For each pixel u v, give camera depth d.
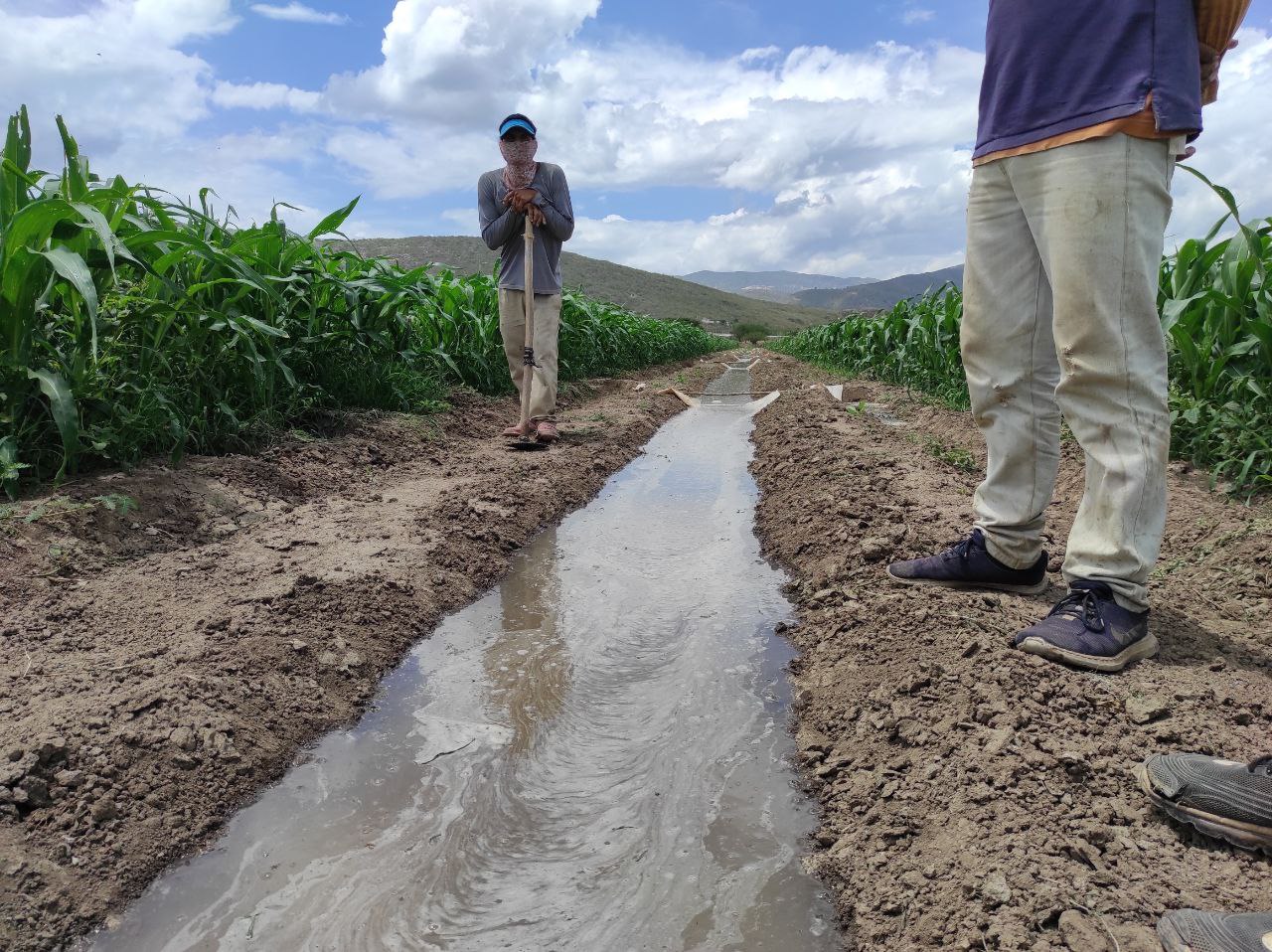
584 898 1.49
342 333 5.09
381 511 3.68
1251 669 1.99
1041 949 1.19
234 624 2.36
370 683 2.31
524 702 2.22
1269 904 1.25
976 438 5.21
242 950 1.37
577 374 9.86
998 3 2.11
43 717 1.81
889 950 1.30
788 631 2.67
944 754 1.73
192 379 3.91
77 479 3.19
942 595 2.50
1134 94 1.82
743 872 1.56
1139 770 1.55
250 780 1.82
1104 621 1.99
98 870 1.51
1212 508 3.20
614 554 3.58
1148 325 1.93
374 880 1.54
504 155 5.35
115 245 3.16
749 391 11.45
